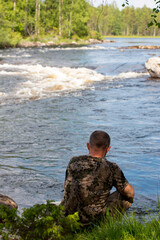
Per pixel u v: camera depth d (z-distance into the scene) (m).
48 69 23.77
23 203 4.28
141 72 22.06
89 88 16.27
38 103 12.68
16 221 2.79
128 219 3.15
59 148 6.95
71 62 28.39
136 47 53.69
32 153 6.63
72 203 2.99
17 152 6.71
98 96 14.01
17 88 16.28
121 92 14.90
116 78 19.80
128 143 7.26
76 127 8.82
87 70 23.06
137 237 2.83
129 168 5.64
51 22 83.19
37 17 75.00
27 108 11.72
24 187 4.88
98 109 11.34
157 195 4.20
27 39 67.38
